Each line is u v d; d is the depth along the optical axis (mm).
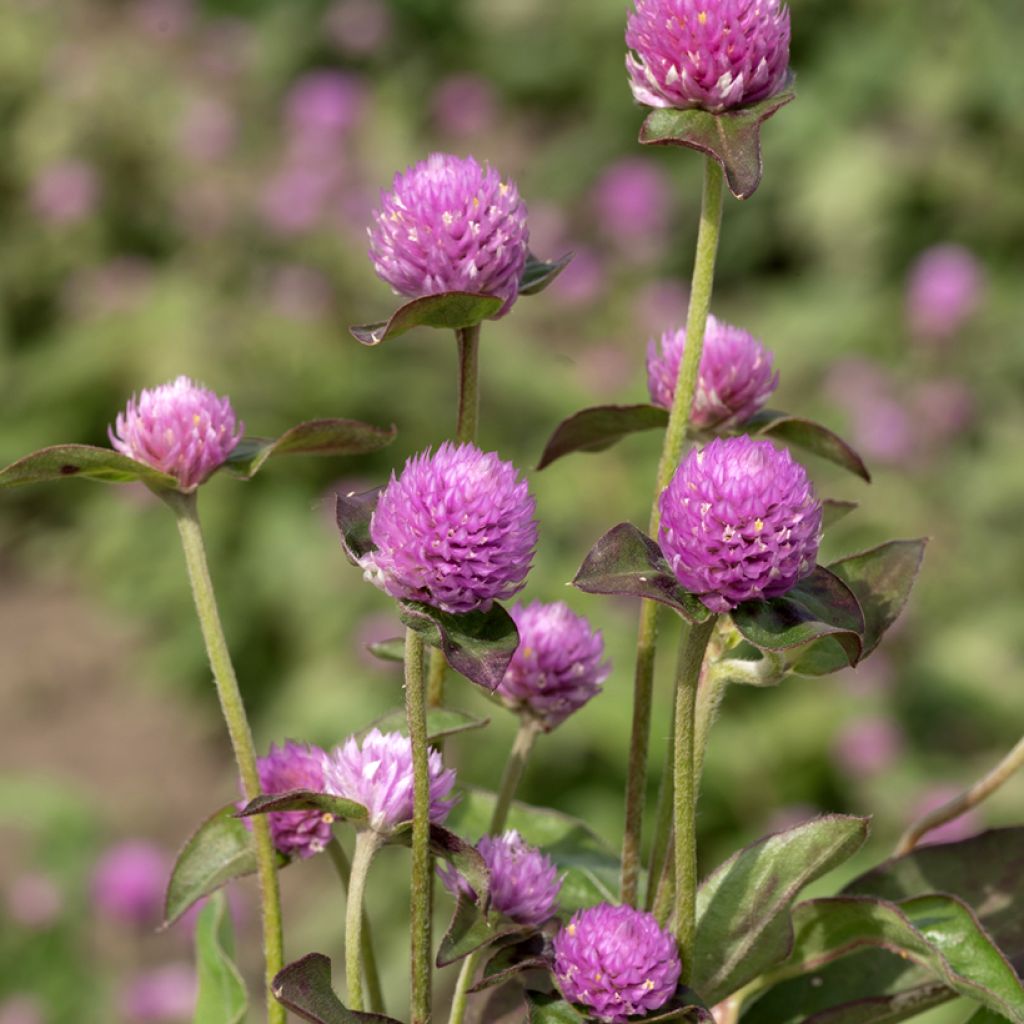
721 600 2150
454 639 2207
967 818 7586
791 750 8109
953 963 2475
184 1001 7152
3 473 2445
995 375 9602
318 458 10234
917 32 11578
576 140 12766
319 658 9258
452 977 5945
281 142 11797
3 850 8555
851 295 10734
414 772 2223
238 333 10461
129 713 10117
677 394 2568
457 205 2494
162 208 11625
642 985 2189
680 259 11578
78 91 11750
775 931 2449
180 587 10141
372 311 10648
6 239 11852
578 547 8938
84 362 10758
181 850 2543
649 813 7691
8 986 7516
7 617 10906
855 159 11086
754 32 2438
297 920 7996
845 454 2904
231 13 14008
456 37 13867
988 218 10805
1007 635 8609
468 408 2607
